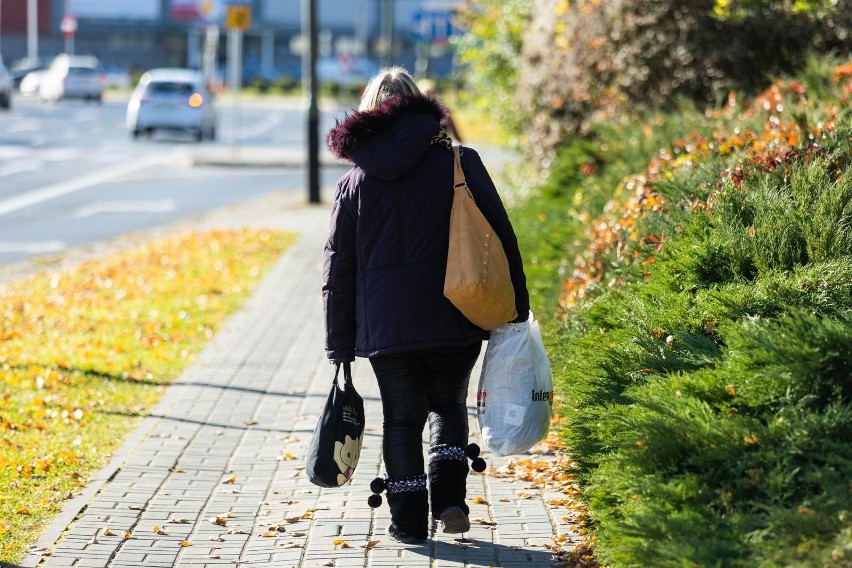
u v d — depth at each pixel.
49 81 139.75
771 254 12.38
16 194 52.72
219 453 15.59
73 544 12.16
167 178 61.25
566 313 17.05
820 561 8.19
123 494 13.83
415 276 11.15
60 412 17.83
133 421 17.56
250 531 12.59
